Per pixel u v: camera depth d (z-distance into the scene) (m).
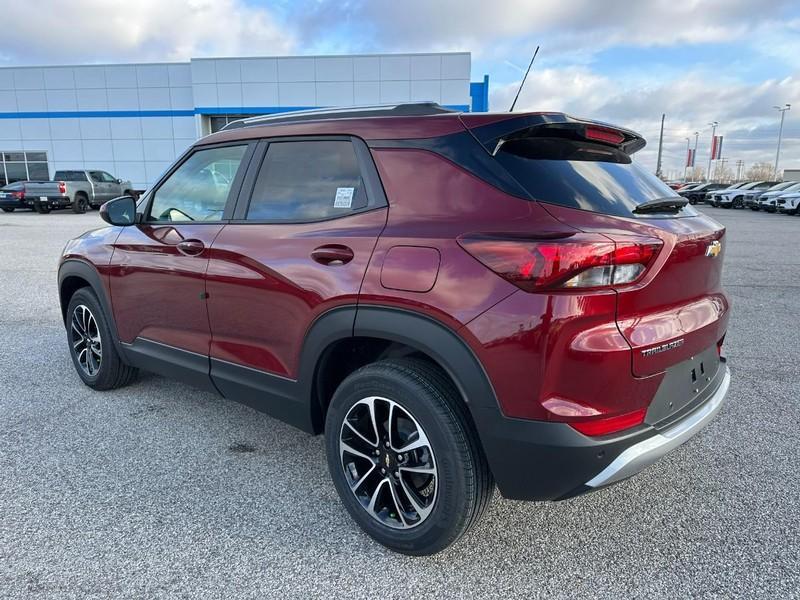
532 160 2.21
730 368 4.65
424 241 2.14
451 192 2.20
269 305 2.67
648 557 2.33
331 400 2.47
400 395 2.20
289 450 3.28
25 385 4.26
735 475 2.98
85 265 3.85
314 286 2.43
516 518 2.61
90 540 2.43
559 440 1.91
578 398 1.91
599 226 2.01
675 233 2.19
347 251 2.34
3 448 3.26
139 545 2.40
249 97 28.25
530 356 1.90
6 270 9.32
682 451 3.25
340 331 2.35
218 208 3.05
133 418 3.69
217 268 2.90
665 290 2.12
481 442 2.05
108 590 2.13
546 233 1.91
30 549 2.37
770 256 11.22
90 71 29.97
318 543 2.43
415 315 2.12
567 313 1.86
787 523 2.56
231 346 2.93
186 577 2.21
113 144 30.66
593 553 2.36
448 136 2.28
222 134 3.15
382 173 2.40
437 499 2.16
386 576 2.23
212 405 3.91
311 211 2.61
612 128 2.43
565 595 2.12
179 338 3.25
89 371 4.14
